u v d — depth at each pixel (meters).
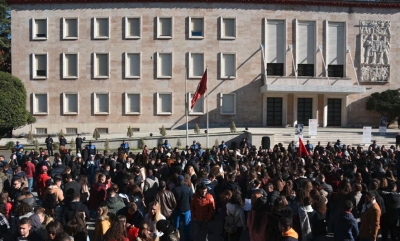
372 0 56.28
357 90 50.41
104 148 42.41
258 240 9.97
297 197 11.36
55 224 8.98
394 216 12.84
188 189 13.66
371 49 54.12
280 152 24.80
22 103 47.50
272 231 9.73
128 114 52.50
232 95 52.81
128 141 42.72
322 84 51.34
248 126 52.81
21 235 9.27
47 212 11.88
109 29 52.31
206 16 52.47
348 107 54.03
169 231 9.37
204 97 52.50
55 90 52.62
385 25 54.22
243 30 52.75
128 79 52.53
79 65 52.59
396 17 54.41
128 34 52.53
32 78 52.53
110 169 19.31
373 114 54.28
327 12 53.66
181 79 52.59
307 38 53.66
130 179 15.00
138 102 52.62
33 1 52.16
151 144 42.84
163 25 52.59
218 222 17.31
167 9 52.34
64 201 12.20
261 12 52.91
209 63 52.62
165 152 25.67
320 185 13.95
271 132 44.84
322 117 53.41
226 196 12.78
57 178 13.96
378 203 12.46
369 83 54.34
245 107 52.81
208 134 42.88
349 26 53.94
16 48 52.59
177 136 42.81
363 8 54.06
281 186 12.99
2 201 11.16
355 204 12.70
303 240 10.91
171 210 13.28
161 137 42.72
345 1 53.56
